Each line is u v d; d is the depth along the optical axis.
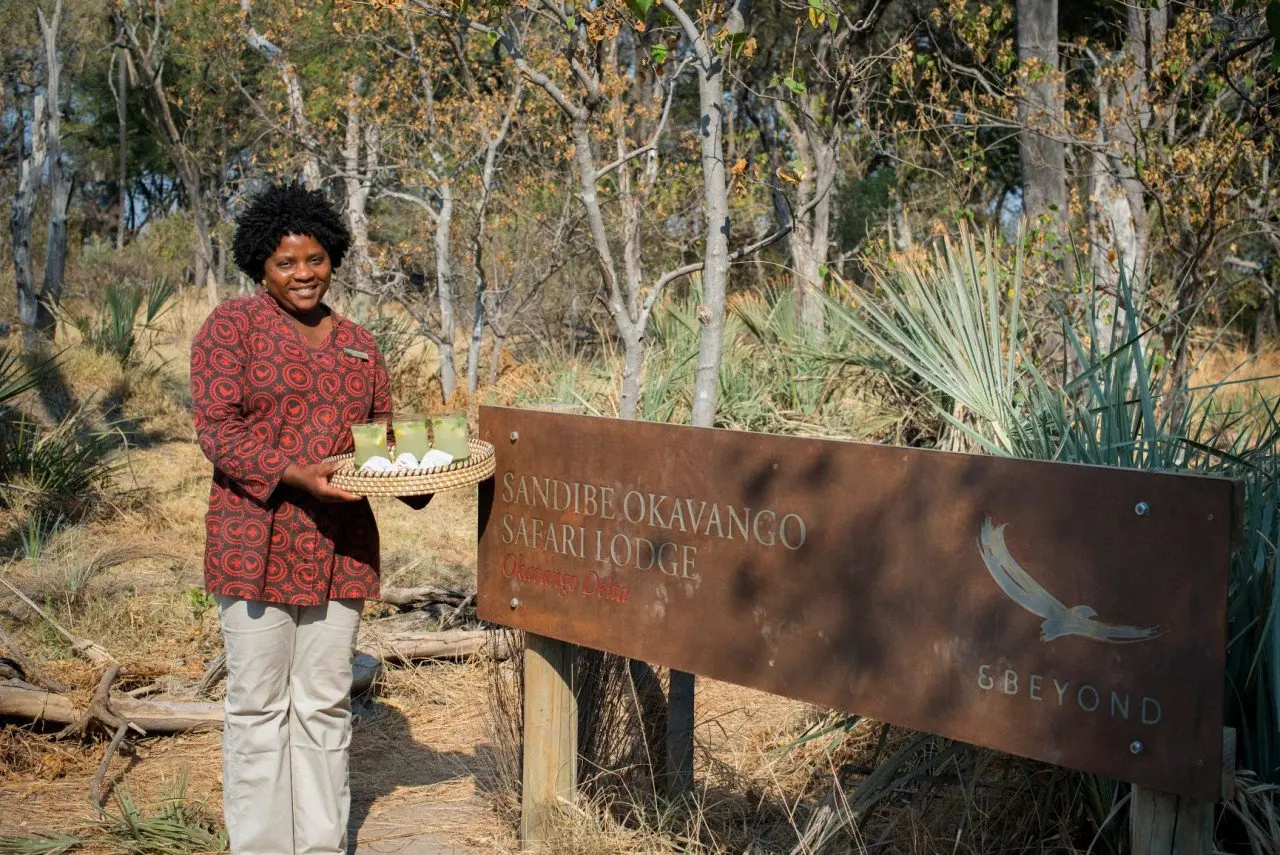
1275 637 2.88
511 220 12.95
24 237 13.23
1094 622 2.52
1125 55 8.19
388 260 13.84
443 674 5.35
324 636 3.42
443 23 7.68
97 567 6.73
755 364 8.85
